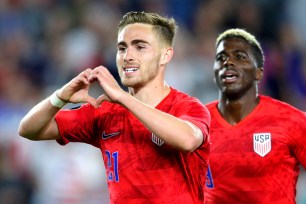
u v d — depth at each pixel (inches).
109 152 685.3
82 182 1392.7
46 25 1866.4
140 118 616.7
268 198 805.2
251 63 829.8
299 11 1876.2
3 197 1440.7
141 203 665.0
